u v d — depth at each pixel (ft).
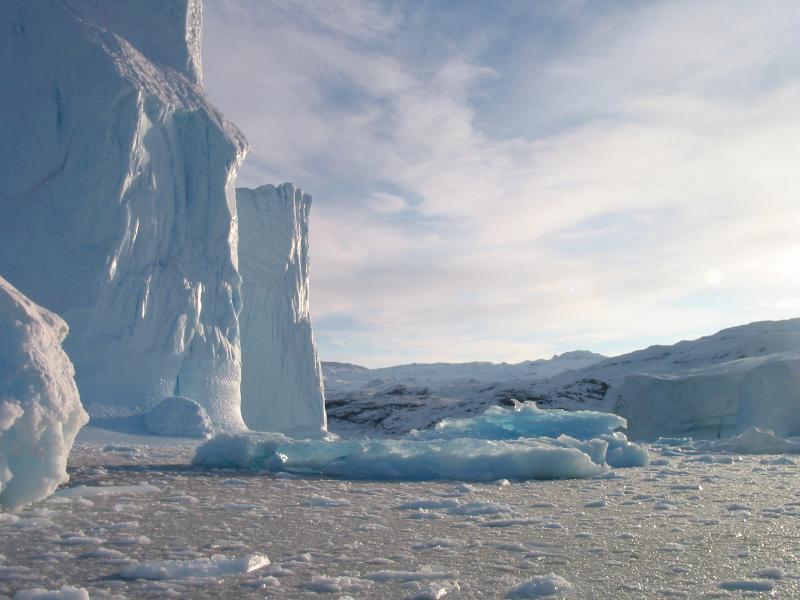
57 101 58.75
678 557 12.03
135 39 67.87
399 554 12.25
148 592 9.48
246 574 10.56
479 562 11.60
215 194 66.69
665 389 87.45
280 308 84.33
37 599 8.66
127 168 57.41
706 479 27.63
